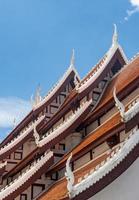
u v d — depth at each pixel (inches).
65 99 1412.4
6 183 1296.8
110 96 1084.5
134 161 726.5
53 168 1036.5
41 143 1071.6
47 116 1418.6
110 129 842.8
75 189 673.6
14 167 1293.1
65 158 1028.5
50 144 1077.1
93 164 861.2
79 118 1117.7
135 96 944.9
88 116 1101.7
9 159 1400.1
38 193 1024.2
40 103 1434.5
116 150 742.5
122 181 709.3
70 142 1097.4
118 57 1257.4
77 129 1116.5
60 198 730.2
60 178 1027.3
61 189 863.1
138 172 725.3
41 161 1039.0
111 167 705.6
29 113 1476.4
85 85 1175.6
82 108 1129.4
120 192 701.9
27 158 1191.6
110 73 1258.0
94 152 917.2
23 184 1008.2
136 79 951.0
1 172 1274.6
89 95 1173.1
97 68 1222.9
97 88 1203.9
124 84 1035.3
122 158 716.7
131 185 713.6
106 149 872.3
